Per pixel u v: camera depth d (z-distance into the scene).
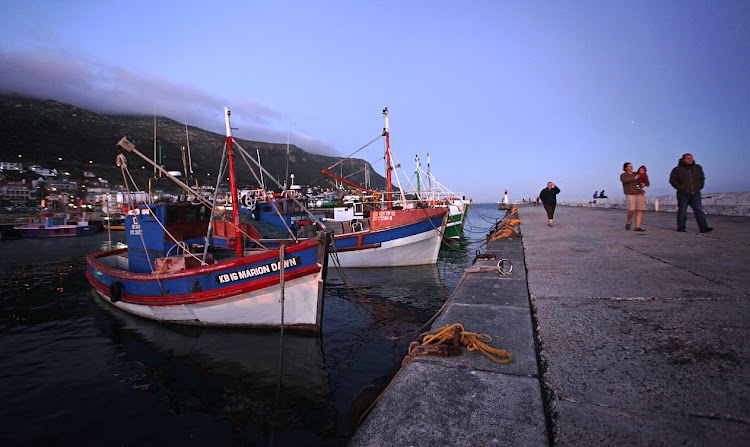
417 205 19.59
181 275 8.02
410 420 2.03
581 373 2.39
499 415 2.02
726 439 1.67
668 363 2.45
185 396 5.32
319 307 7.67
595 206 34.25
